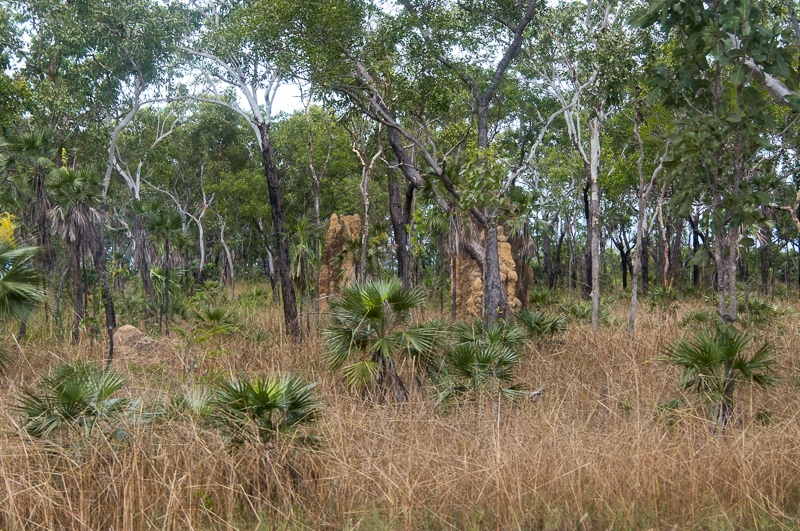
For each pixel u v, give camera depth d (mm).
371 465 6480
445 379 9664
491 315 15773
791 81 8883
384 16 17266
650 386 9430
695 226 29609
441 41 17500
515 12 19188
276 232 17094
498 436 6879
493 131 32344
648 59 15320
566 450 6766
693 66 9148
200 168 44312
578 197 38531
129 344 14891
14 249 9250
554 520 6016
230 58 21094
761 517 5980
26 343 13680
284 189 39250
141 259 23312
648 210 35531
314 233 18219
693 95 9570
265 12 15586
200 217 40844
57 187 16703
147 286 22875
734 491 6246
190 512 5840
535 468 6492
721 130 8969
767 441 6836
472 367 9656
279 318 17797
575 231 48219
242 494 6305
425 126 19234
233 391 6746
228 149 44656
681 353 8383
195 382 9898
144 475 6297
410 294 9891
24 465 6137
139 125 36375
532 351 12016
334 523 6078
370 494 6336
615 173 29859
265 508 6266
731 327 8602
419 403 8625
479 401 8594
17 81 21703
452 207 17219
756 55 8547
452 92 18875
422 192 18094
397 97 16594
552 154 34625
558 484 6371
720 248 9242
